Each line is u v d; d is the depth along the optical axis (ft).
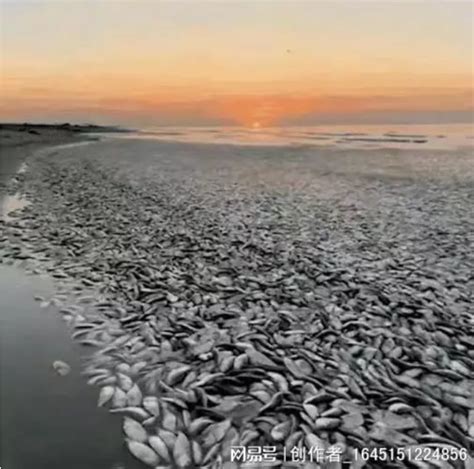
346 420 15.62
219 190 63.67
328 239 39.42
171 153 123.44
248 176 78.18
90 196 57.93
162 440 14.62
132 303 25.22
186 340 20.89
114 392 16.99
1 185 64.03
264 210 50.88
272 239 39.06
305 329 22.57
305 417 15.69
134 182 69.92
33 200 54.60
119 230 41.29
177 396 16.78
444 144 144.15
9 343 20.72
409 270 31.50
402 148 130.52
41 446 14.40
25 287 27.53
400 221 45.80
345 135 208.44
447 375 18.85
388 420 15.81
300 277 29.94
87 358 19.48
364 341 21.44
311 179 74.54
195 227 42.73
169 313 24.02
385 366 19.35
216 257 33.94
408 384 18.13
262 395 16.85
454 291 27.81
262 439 14.74
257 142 173.17
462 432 15.47
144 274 29.86
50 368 18.67
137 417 15.67
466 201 54.75
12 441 14.58
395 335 21.97
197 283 28.53
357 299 26.32
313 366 18.99
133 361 19.24
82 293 26.68
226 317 23.62
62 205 52.03
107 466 13.70
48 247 35.70
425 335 22.15
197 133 267.80
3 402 16.44
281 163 98.53
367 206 53.06
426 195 59.00
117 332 21.80
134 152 125.90
